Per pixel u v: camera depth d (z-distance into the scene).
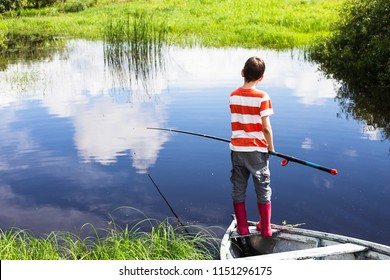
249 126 4.03
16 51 16.27
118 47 15.55
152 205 5.00
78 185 5.52
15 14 26.09
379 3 12.01
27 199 5.23
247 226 4.11
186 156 6.29
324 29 18.16
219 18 20.78
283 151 6.33
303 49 14.91
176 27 19.11
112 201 5.12
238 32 18.11
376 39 11.13
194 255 3.88
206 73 11.47
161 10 23.55
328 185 5.35
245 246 4.11
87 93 10.08
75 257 3.79
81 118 8.18
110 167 6.00
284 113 8.03
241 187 4.12
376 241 4.27
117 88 10.44
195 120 7.78
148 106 8.79
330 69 12.10
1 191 5.43
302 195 5.14
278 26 18.81
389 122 7.58
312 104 8.62
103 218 4.78
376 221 4.60
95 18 23.03
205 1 25.27
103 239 4.35
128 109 8.66
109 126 7.67
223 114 8.05
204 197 5.16
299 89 9.82
